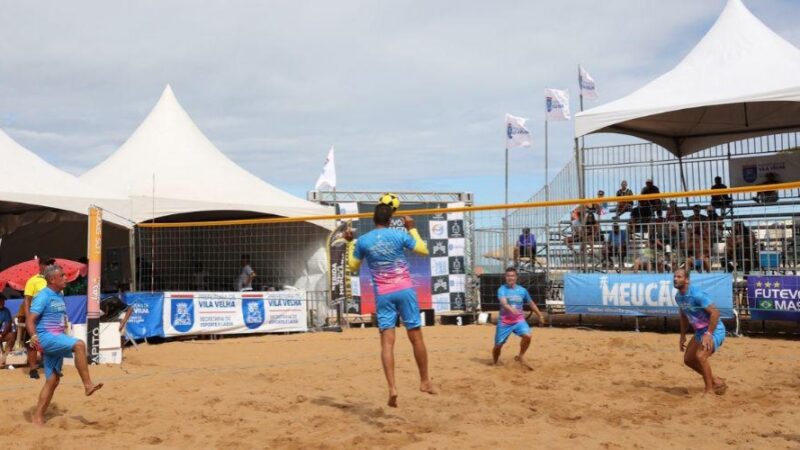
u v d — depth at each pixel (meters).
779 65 14.12
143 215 15.26
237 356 11.40
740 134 18.19
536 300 14.88
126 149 18.06
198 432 6.18
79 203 13.95
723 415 6.67
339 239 16.34
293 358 11.00
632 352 10.94
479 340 12.90
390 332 6.53
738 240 13.27
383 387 8.22
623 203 15.70
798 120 17.28
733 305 13.08
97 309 10.45
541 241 15.54
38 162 14.77
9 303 12.69
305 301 15.70
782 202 14.69
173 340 14.09
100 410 7.17
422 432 6.03
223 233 18.39
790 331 13.37
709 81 14.48
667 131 18.31
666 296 13.20
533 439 5.69
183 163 17.48
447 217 17.11
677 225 13.59
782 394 7.66
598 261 14.67
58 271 6.78
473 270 16.88
